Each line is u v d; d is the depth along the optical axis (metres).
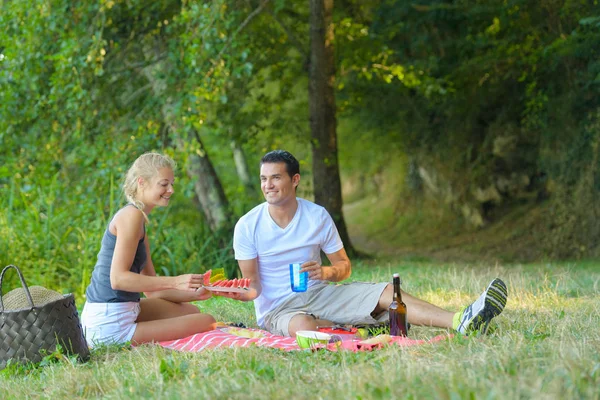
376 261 16.23
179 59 13.93
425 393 3.52
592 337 5.00
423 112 23.66
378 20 19.31
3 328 5.46
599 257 17.20
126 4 14.95
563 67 18.25
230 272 12.98
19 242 10.98
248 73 13.12
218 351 5.07
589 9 16.12
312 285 6.35
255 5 16.55
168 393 4.07
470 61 18.75
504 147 21.62
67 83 13.88
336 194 17.62
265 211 6.36
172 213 18.91
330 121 17.50
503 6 17.20
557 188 18.77
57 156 14.09
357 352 4.88
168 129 15.11
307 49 18.50
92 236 10.98
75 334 5.62
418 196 26.66
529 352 4.32
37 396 4.69
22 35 14.03
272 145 19.61
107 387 4.59
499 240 21.20
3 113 13.94
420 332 5.80
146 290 5.89
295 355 5.00
